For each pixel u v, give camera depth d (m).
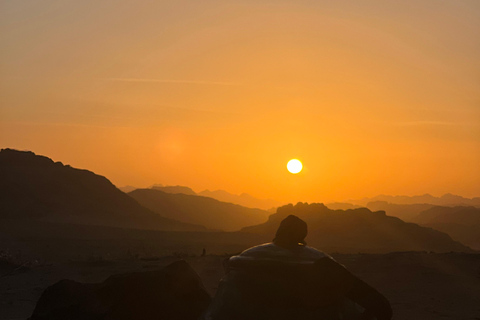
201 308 6.42
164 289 6.41
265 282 3.48
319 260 3.48
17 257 26.59
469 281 18.25
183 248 81.00
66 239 93.00
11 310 13.25
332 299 3.45
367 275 19.86
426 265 22.31
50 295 6.65
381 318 3.43
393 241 147.50
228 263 3.69
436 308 12.92
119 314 6.30
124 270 22.25
